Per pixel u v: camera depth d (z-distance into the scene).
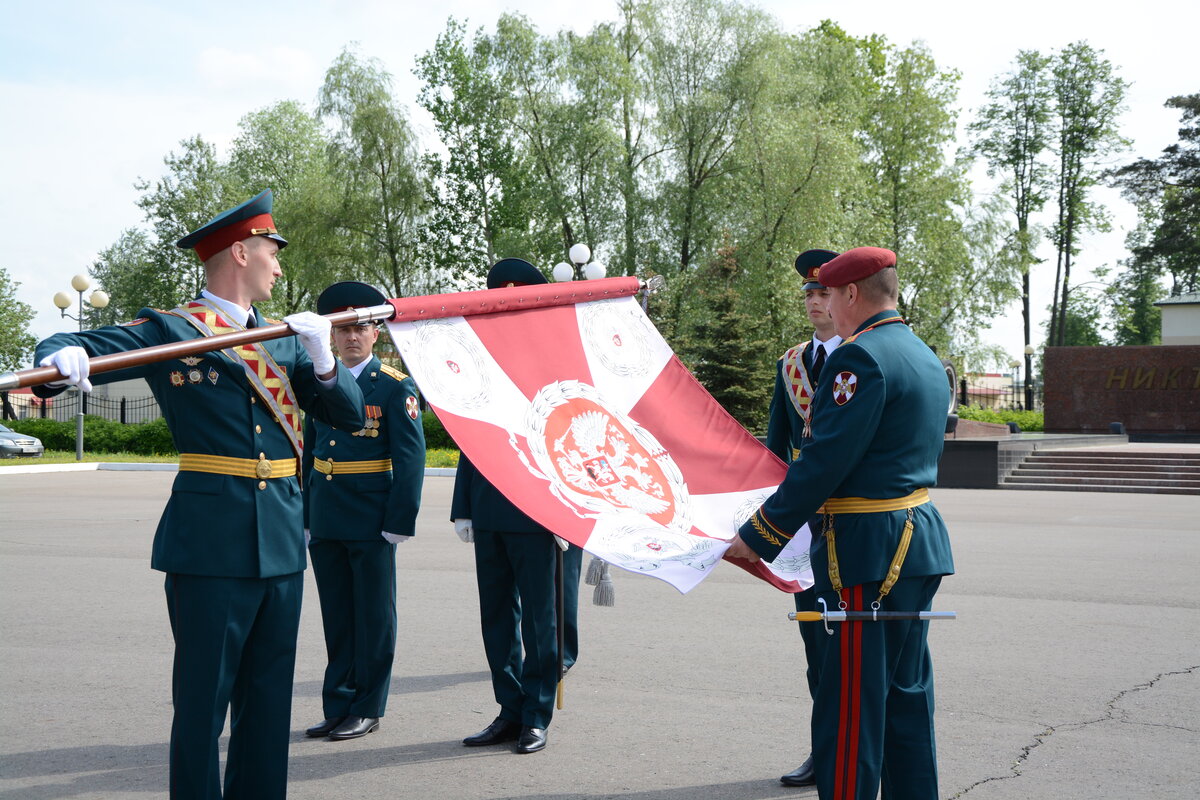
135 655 6.42
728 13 32.12
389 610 5.12
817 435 3.23
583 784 4.29
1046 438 25.91
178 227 52.75
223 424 3.39
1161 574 9.63
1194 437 30.94
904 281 40.16
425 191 37.12
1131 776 4.32
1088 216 48.00
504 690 4.93
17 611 7.80
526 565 4.78
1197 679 5.86
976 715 5.18
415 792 4.20
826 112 32.75
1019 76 47.91
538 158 35.22
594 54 32.38
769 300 31.61
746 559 3.54
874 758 3.19
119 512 15.29
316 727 5.02
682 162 32.84
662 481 4.17
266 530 3.42
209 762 3.29
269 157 54.47
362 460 5.14
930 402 3.34
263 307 43.34
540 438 4.01
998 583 9.10
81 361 2.73
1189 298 41.09
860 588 3.24
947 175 40.91
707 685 5.80
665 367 4.78
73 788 4.20
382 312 3.81
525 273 5.41
